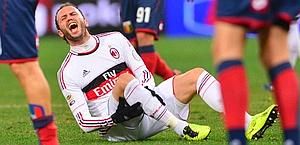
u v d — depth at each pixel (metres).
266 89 31.12
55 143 14.90
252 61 43.34
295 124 12.33
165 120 17.86
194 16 55.72
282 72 12.42
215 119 22.64
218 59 12.32
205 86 17.80
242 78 12.23
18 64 14.62
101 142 18.34
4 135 20.09
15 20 14.45
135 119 17.89
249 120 17.69
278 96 12.48
